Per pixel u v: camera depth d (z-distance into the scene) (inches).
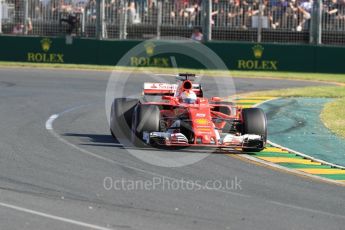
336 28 4439.0
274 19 4488.2
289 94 3253.0
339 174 1627.7
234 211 1248.8
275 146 1962.4
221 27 4530.0
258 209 1269.7
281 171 1625.2
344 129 2283.5
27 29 4638.3
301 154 1865.2
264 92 3326.8
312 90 3425.2
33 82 3476.9
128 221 1159.6
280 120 2465.6
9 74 3806.6
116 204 1267.2
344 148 1972.2
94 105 2751.0
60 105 2716.5
